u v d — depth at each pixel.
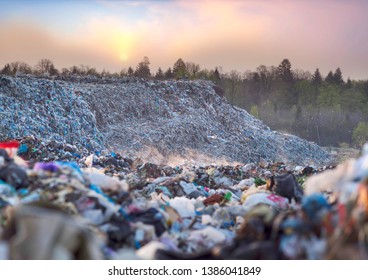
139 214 13.44
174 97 114.25
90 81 110.62
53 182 13.08
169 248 11.96
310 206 9.91
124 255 9.85
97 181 14.13
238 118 121.31
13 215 9.66
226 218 15.09
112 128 89.50
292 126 190.38
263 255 9.50
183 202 16.05
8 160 15.37
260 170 36.97
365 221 9.18
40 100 71.44
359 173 10.68
